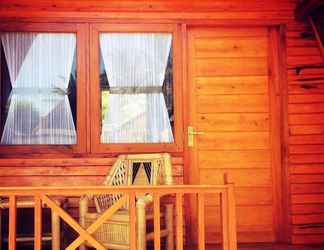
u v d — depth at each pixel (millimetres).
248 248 4242
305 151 4512
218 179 4535
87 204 3867
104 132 4488
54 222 3723
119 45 4551
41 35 4496
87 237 3012
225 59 4621
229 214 3029
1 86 4430
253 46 4613
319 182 4484
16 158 4363
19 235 4121
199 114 4582
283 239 4508
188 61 4602
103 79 4527
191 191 3020
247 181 4555
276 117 4598
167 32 4559
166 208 4000
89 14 4480
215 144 4562
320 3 3988
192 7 4547
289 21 4586
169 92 4555
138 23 4520
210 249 4211
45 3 4453
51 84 4480
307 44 4578
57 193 2971
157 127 4523
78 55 4461
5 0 4414
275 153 4574
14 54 4469
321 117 4535
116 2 4504
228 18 4562
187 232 4469
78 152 4406
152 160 4184
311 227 4453
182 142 4473
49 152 4395
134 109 4527
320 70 4559
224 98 4602
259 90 4613
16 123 4426
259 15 4574
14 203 2949
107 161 4418
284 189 4520
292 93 4555
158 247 2977
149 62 4566
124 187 2992
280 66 4594
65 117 4465
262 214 4535
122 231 3662
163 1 4535
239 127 4586
